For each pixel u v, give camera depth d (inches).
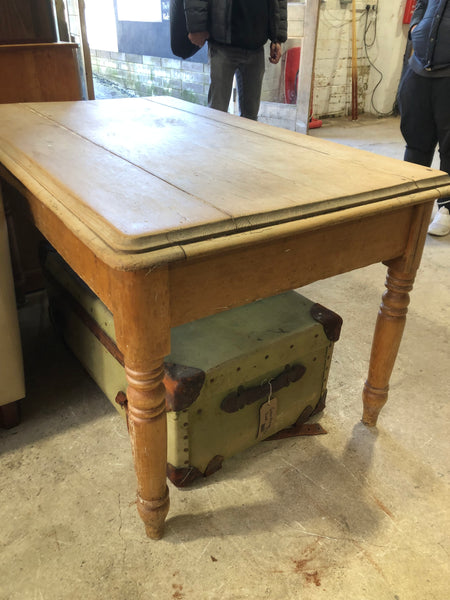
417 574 40.8
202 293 32.6
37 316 76.0
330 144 49.0
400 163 43.1
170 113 60.3
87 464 50.8
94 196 32.8
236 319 51.1
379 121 216.4
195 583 39.8
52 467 50.3
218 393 45.4
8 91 70.8
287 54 192.7
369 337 72.9
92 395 60.5
